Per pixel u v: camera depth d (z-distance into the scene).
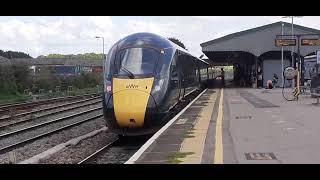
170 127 16.64
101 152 17.23
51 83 69.56
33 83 64.44
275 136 14.16
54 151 17.19
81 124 27.44
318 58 31.61
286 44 42.94
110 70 20.31
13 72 59.22
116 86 19.67
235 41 57.03
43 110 36.72
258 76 56.91
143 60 20.42
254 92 43.34
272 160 10.30
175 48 22.92
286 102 29.19
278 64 57.38
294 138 13.70
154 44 21.17
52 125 27.00
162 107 19.89
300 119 18.98
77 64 132.12
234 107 25.77
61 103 46.62
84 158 16.64
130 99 19.30
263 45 56.47
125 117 19.23
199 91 42.25
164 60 20.94
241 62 73.75
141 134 19.59
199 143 12.88
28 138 22.05
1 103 45.47
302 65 55.41
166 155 11.09
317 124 17.19
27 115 32.81
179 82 23.70
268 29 56.38
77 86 80.88
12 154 16.12
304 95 35.53
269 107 25.47
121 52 20.72
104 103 19.73
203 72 49.00
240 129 15.98
